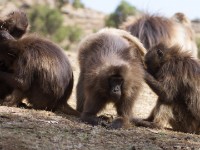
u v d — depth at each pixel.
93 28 82.81
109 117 22.59
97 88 20.97
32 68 22.78
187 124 23.31
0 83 23.50
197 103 23.08
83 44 23.89
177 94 23.19
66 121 20.66
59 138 17.97
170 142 19.14
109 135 19.22
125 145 18.06
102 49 22.09
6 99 23.19
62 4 92.56
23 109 22.08
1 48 23.14
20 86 22.72
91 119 20.97
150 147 18.06
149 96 30.42
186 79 23.05
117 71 20.56
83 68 23.00
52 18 68.25
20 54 22.92
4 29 26.06
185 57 23.67
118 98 20.56
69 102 26.80
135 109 26.55
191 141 19.89
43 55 22.97
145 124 22.64
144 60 24.06
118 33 25.34
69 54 39.59
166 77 23.11
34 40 23.42
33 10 69.31
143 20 33.69
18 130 18.34
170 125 23.92
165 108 23.14
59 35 67.56
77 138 18.28
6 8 79.44
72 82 24.17
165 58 23.59
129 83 20.97
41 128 18.97
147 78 23.06
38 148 16.73
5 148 16.33
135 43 25.44
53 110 23.36
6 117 19.89
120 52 22.03
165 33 33.34
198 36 73.12
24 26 28.69
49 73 22.84
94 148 17.34
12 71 23.42
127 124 21.11
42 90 22.88
